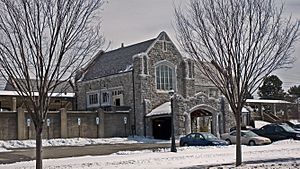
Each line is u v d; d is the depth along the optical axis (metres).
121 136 49.47
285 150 27.30
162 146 37.56
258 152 25.97
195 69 56.06
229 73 17.84
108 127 48.69
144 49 52.41
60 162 22.58
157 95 51.25
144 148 35.22
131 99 51.00
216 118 51.00
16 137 43.19
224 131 51.38
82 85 58.62
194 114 51.62
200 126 53.56
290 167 17.00
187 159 22.66
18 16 13.29
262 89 96.69
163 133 49.84
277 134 39.56
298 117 70.06
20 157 29.97
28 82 13.58
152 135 49.56
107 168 19.12
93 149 35.78
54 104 57.62
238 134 18.31
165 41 53.09
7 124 42.88
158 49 52.34
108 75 54.50
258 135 37.38
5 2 13.16
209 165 19.17
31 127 44.16
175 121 47.62
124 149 34.88
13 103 52.03
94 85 56.69
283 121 62.59
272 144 34.75
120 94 52.72
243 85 17.98
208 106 50.44
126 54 55.31
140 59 50.50
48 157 28.53
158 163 20.86
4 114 42.78
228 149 29.97
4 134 42.56
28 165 22.08
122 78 52.53
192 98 49.44
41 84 13.73
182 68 54.38
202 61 19.08
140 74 50.22
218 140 34.88
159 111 48.84
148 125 49.56
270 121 63.41
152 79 51.16
